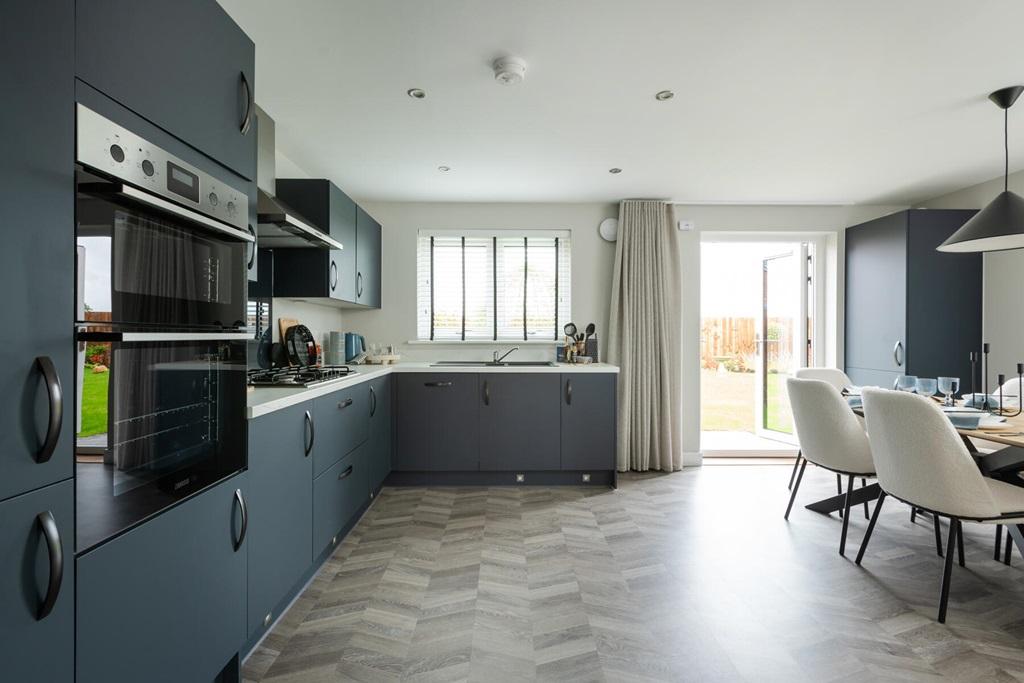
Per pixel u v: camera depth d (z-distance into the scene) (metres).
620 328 4.20
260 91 2.34
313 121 2.66
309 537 2.08
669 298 4.17
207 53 1.35
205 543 1.33
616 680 1.59
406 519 2.99
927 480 1.97
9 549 0.80
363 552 2.53
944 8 1.75
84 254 0.95
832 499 3.06
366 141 2.93
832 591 2.14
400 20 1.82
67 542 0.91
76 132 0.92
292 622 1.90
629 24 1.84
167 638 1.18
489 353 4.26
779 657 1.70
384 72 2.18
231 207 1.46
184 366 1.27
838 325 4.36
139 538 1.09
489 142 2.96
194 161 1.30
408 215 4.21
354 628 1.86
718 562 2.42
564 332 4.20
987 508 1.89
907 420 2.00
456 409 3.63
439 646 1.76
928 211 3.70
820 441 2.71
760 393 5.07
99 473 0.99
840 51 2.02
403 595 2.10
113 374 1.03
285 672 1.62
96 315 0.98
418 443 3.63
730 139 2.92
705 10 1.76
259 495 1.63
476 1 1.72
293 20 1.81
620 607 2.02
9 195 0.80
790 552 2.54
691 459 4.31
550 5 1.74
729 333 7.65
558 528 2.86
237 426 1.50
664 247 4.16
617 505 3.26
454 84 2.28
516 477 3.69
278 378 2.36
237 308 1.50
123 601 1.04
